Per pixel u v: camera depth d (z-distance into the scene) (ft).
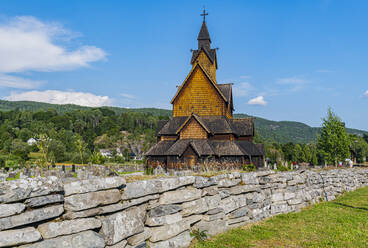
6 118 620.08
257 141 467.11
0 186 14.16
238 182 33.96
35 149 335.47
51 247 15.28
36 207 15.47
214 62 151.12
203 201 27.71
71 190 17.16
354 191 69.82
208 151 114.83
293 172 46.03
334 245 26.30
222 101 134.92
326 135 148.77
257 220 35.22
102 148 550.77
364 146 291.38
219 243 26.05
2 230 13.83
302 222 34.91
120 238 19.04
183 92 140.15
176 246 23.49
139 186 21.54
